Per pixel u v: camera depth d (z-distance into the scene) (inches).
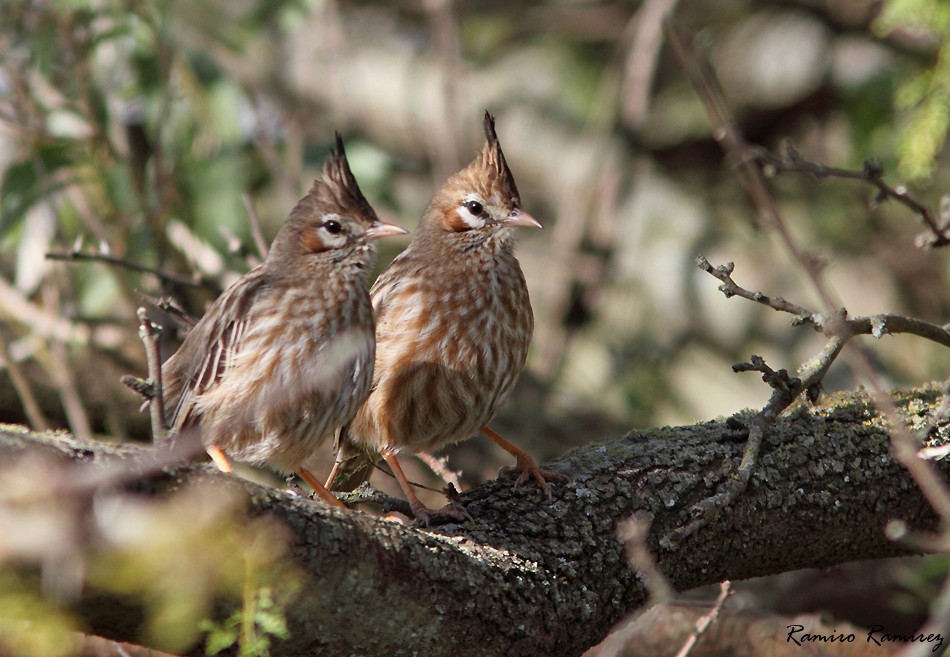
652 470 308.5
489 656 264.1
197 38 535.2
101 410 501.4
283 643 237.1
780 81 671.8
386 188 546.3
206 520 217.0
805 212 658.2
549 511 293.9
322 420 336.8
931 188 597.9
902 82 582.2
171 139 522.3
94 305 507.2
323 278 341.1
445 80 604.1
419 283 364.2
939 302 622.5
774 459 315.6
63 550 189.2
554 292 604.1
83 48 488.1
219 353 334.0
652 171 704.4
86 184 509.7
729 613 397.1
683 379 645.9
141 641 223.1
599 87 732.0
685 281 663.8
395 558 249.8
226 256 517.7
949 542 236.4
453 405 363.3
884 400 255.1
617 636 281.1
